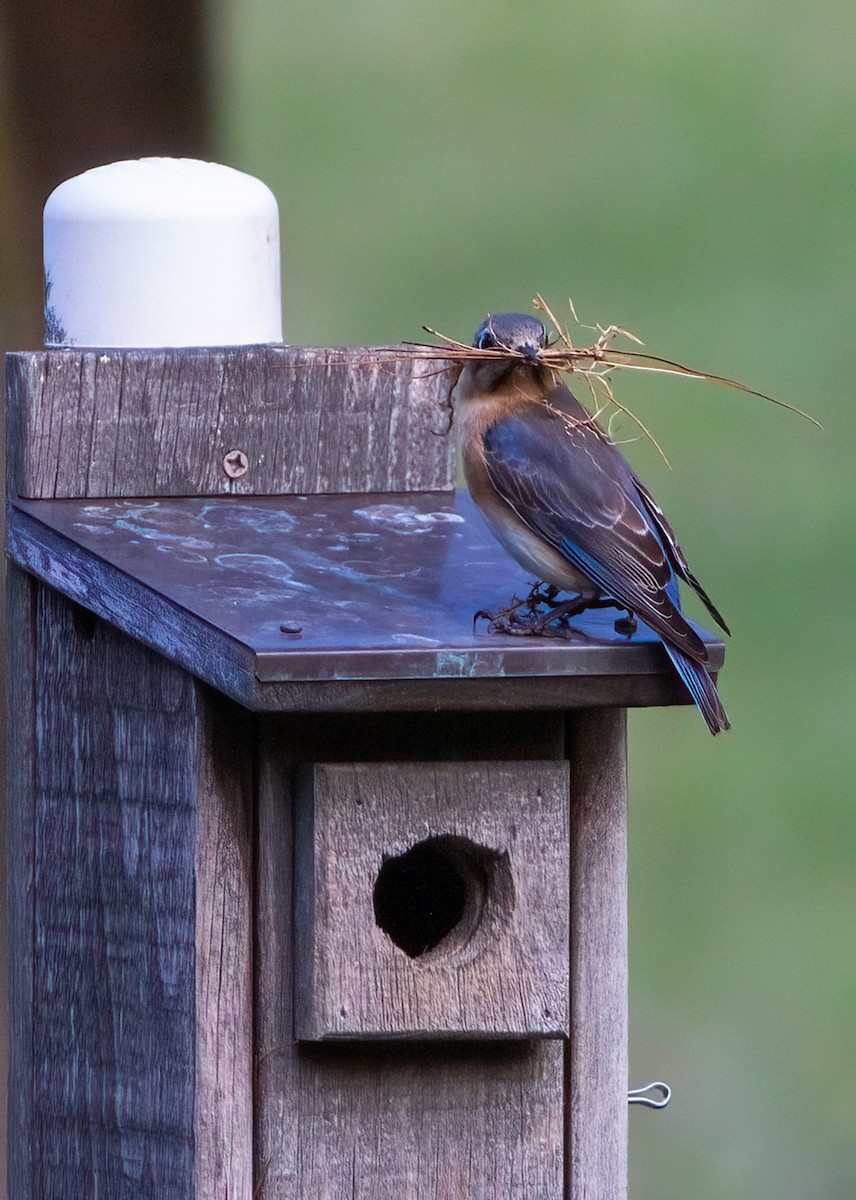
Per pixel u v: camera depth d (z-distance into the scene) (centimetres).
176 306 1052
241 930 825
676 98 2395
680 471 2055
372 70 2459
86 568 902
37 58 1285
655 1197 1552
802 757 1886
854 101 2364
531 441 870
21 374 1012
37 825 980
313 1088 838
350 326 2156
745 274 2231
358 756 817
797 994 1702
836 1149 1579
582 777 838
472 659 756
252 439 1039
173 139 1312
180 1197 852
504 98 2425
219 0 1330
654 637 783
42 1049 972
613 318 2164
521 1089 851
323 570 882
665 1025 1683
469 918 833
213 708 812
